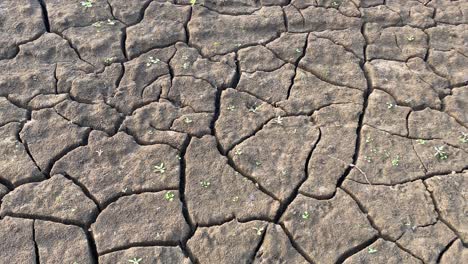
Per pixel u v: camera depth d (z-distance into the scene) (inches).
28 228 28.4
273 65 37.6
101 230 28.5
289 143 32.6
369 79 36.8
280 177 30.8
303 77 36.8
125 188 30.1
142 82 36.1
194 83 36.1
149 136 32.9
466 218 29.0
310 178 30.8
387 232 28.5
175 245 28.2
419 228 28.6
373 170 31.2
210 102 35.0
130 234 28.3
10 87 35.3
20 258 27.3
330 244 28.0
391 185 30.5
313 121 34.1
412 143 32.8
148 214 29.1
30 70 36.6
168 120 33.8
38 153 31.6
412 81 36.6
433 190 30.2
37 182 30.4
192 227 28.9
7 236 28.0
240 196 30.0
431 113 34.6
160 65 37.2
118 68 36.9
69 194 29.8
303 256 27.8
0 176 30.4
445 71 37.4
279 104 34.9
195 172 31.1
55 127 33.1
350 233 28.4
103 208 29.4
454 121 34.2
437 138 33.1
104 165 31.3
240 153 31.9
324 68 37.3
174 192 30.0
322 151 32.2
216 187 30.4
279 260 27.6
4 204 29.3
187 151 32.2
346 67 37.5
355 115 34.3
